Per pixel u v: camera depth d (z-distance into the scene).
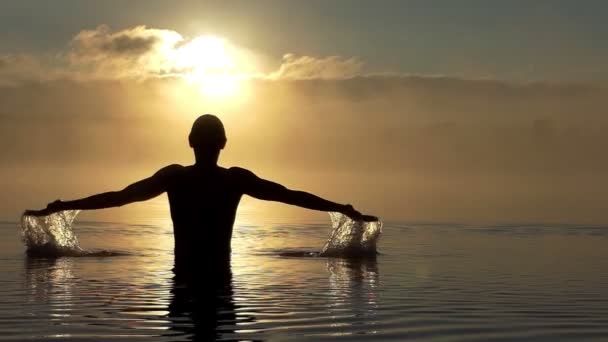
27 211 9.34
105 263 8.55
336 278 7.57
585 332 5.18
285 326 5.27
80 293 6.52
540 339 4.97
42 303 6.05
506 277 7.88
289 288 6.90
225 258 8.62
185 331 5.09
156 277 7.47
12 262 8.61
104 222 14.64
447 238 12.62
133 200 8.88
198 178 8.57
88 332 5.04
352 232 9.83
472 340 4.93
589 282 7.57
